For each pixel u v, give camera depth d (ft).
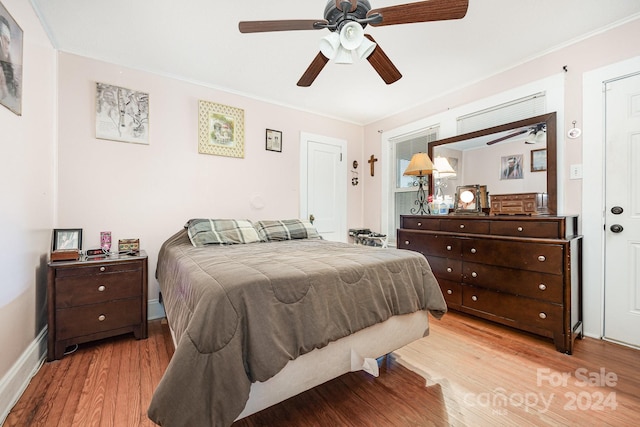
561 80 7.46
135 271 6.90
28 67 5.64
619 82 6.63
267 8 5.96
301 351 3.89
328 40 4.61
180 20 6.32
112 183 7.96
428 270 6.12
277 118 11.06
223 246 7.70
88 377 5.29
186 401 3.07
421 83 9.55
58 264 6.02
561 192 7.50
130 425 4.07
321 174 12.36
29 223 5.65
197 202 9.31
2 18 4.52
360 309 4.69
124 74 8.16
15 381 4.72
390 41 7.18
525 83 8.14
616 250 6.72
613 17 6.35
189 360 3.18
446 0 4.11
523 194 7.48
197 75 8.93
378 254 6.04
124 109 8.13
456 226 8.58
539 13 6.19
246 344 3.53
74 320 6.17
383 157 12.73
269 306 3.79
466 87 9.62
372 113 12.34
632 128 6.49
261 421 4.24
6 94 4.67
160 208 8.68
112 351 6.35
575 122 7.26
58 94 7.22
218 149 9.66
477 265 7.88
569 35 7.03
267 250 6.75
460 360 6.00
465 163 9.53
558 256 6.35
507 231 7.36
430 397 4.79
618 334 6.68
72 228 7.21
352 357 4.66
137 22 6.38
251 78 9.13
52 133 6.98
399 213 12.14
